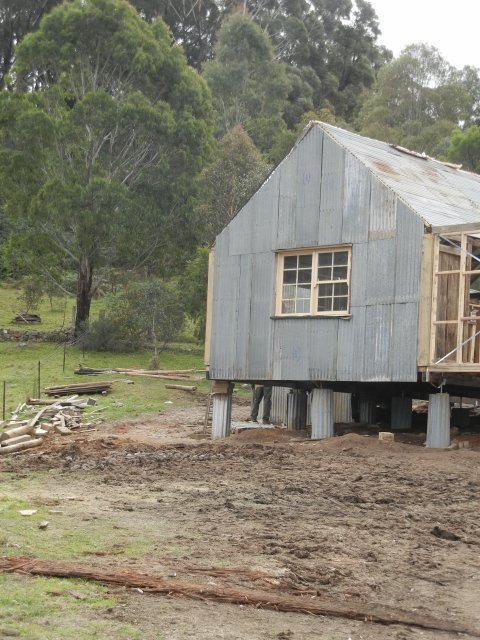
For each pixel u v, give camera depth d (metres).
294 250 23.44
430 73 84.75
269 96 84.06
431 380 20.39
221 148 50.97
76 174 45.91
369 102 87.88
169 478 16.59
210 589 9.08
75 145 46.69
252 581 9.59
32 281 54.28
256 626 8.22
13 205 47.00
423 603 9.38
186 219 47.25
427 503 14.51
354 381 21.81
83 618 8.03
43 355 45.09
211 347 25.11
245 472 17.38
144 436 25.95
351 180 22.28
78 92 48.91
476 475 17.08
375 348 21.41
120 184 45.19
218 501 14.21
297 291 23.41
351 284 22.03
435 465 18.02
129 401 33.97
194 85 49.59
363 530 12.45
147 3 95.38
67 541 10.95
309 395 27.25
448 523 13.09
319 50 109.38
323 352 22.50
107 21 47.16
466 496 15.12
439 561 11.00
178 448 21.25
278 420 28.67
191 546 11.00
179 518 12.74
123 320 46.62
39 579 9.13
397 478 16.70
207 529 12.05
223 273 25.05
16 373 40.38
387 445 20.36
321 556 10.92
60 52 47.28
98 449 21.17
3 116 47.22
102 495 14.56
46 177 46.62
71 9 47.09
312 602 9.05
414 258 20.78
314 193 23.06
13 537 10.95
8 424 27.33
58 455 19.88
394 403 26.27
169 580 9.34
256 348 24.02
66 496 14.38
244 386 40.06
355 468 17.80
